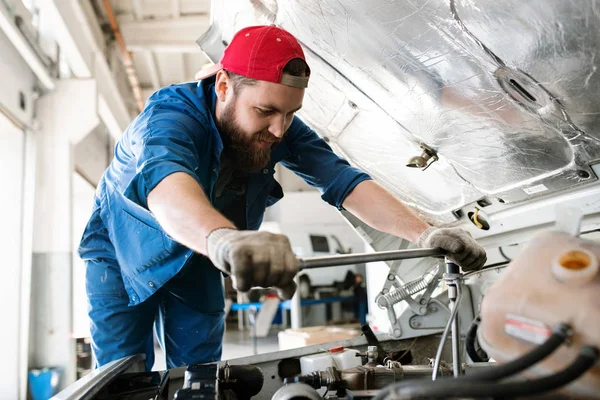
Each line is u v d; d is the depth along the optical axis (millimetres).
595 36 911
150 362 1663
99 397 928
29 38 4105
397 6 1154
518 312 594
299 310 8203
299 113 1810
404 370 1080
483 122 1279
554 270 595
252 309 6445
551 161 1258
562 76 1021
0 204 4527
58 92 4988
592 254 593
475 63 1140
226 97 1277
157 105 1311
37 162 4828
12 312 4406
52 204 4809
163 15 6559
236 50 1202
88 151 7156
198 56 7848
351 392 985
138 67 8109
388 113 1485
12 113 4230
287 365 1372
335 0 1255
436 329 1694
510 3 967
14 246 4496
